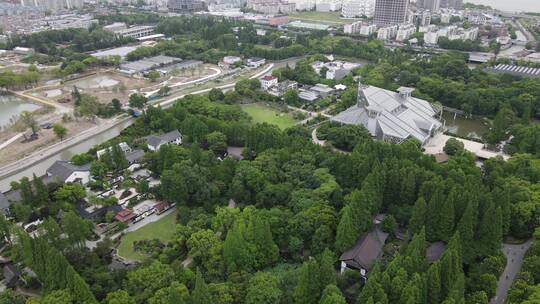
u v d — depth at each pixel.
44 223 184.00
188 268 183.00
